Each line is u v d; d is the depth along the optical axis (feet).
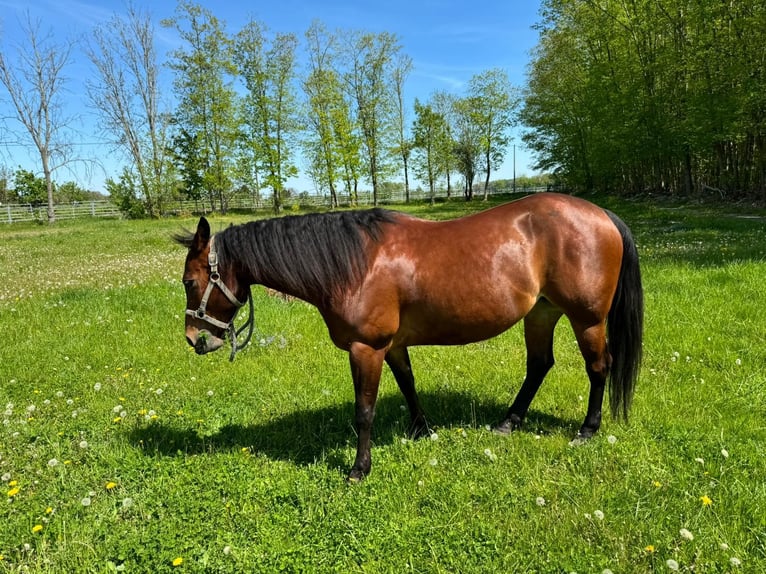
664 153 87.76
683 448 11.73
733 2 70.85
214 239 11.66
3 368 18.98
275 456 12.85
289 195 198.59
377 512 10.19
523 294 11.61
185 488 11.21
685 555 8.41
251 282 12.05
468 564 8.59
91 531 9.82
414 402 13.33
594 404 12.73
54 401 16.53
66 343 21.67
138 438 13.74
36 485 11.67
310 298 11.53
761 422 12.71
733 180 80.53
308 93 148.46
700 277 26.91
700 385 14.99
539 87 145.28
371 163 162.40
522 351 19.56
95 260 48.06
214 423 14.67
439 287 11.10
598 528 9.22
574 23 110.42
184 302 27.68
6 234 88.69
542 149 155.22
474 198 190.90
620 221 12.67
